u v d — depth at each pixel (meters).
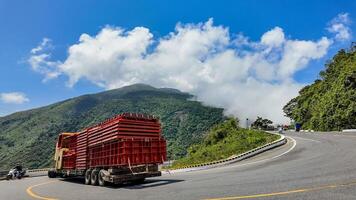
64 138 26.75
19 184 25.83
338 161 18.31
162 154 18.30
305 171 15.75
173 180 18.39
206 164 29.64
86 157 20.97
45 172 39.78
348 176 12.90
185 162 38.66
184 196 11.91
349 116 84.31
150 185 16.84
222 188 12.95
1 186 25.17
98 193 15.20
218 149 40.94
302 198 9.59
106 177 17.88
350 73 89.06
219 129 54.50
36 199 15.07
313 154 24.69
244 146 38.72
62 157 25.67
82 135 21.84
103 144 18.89
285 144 36.56
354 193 9.78
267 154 30.05
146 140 17.75
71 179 27.09
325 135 44.78
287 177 14.33
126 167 17.25
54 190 18.56
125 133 17.19
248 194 10.98
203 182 15.70
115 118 17.56
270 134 48.88
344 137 37.62
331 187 10.92
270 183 13.02
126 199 12.56
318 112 100.19
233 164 26.64
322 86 121.94
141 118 17.98
